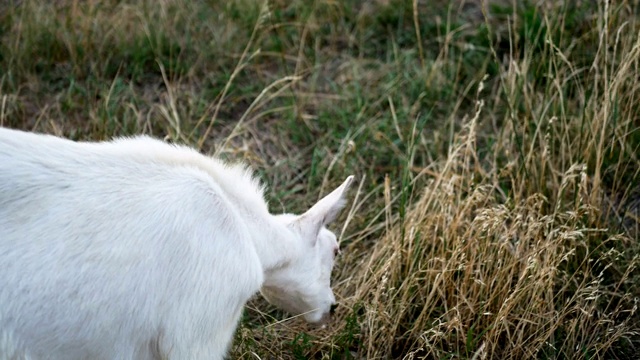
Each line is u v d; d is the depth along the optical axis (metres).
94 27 6.51
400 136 5.67
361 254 5.00
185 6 6.86
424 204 4.83
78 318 3.19
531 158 5.15
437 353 4.25
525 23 5.94
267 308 4.71
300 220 3.96
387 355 4.39
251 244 3.57
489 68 6.39
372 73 6.44
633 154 5.26
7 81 6.12
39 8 6.55
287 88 6.28
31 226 3.16
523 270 4.41
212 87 6.33
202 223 3.40
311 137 5.93
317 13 6.92
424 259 4.70
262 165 5.70
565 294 4.70
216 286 3.38
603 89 5.66
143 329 3.31
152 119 5.93
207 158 3.69
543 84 6.03
